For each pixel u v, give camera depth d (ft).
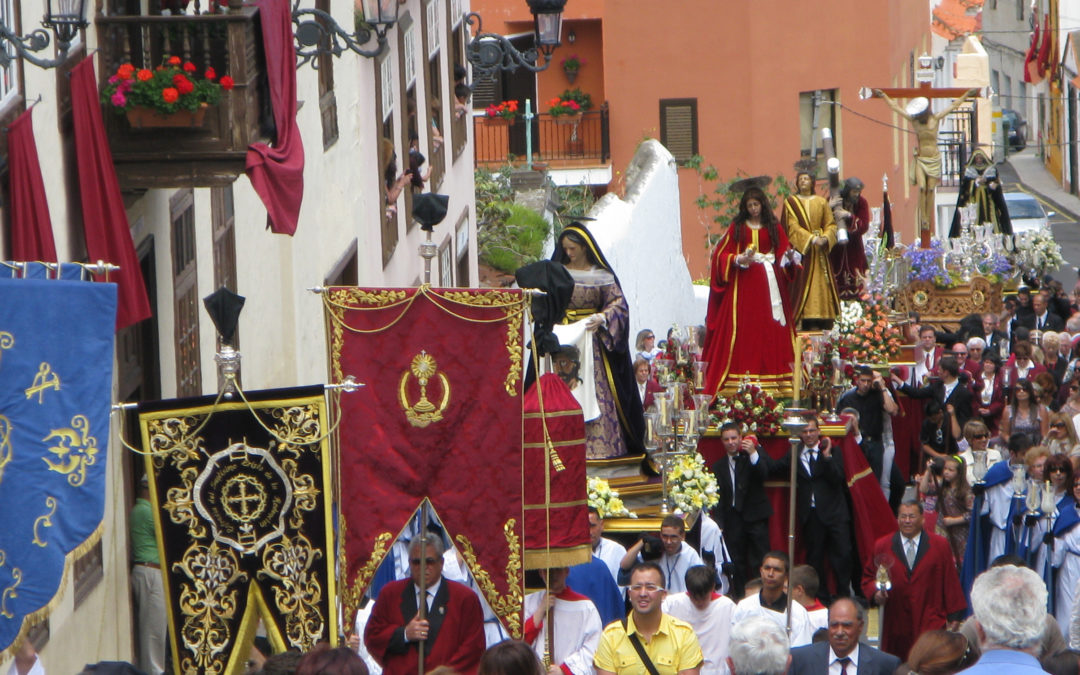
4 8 113.60
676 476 169.37
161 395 148.05
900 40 474.08
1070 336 285.84
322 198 205.36
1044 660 103.55
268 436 112.88
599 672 120.06
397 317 117.91
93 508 97.81
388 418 118.11
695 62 450.71
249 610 113.39
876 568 163.43
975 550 179.42
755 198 215.72
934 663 95.35
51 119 123.13
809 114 452.35
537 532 127.95
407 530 157.79
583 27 467.52
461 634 119.85
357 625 131.34
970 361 249.55
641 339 252.42
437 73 286.87
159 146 131.64
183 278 156.25
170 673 140.67
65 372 96.94
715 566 170.30
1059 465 165.89
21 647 102.32
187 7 151.64
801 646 123.54
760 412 204.95
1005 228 352.49
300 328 196.13
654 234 307.78
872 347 229.86
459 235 305.53
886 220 322.34
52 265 101.71
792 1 445.37
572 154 465.88
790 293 242.37
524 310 118.11
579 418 130.11
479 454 118.52
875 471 208.23
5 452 96.02
